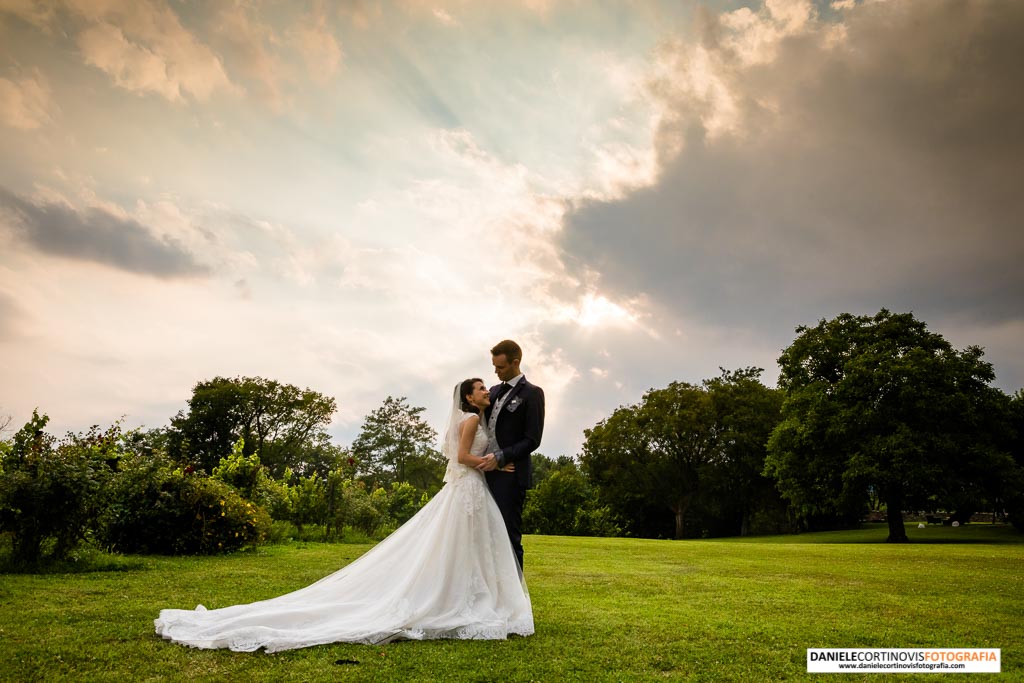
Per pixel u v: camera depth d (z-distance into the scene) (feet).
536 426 16.69
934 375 90.94
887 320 103.40
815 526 156.56
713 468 148.36
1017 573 29.81
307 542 44.60
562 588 22.16
